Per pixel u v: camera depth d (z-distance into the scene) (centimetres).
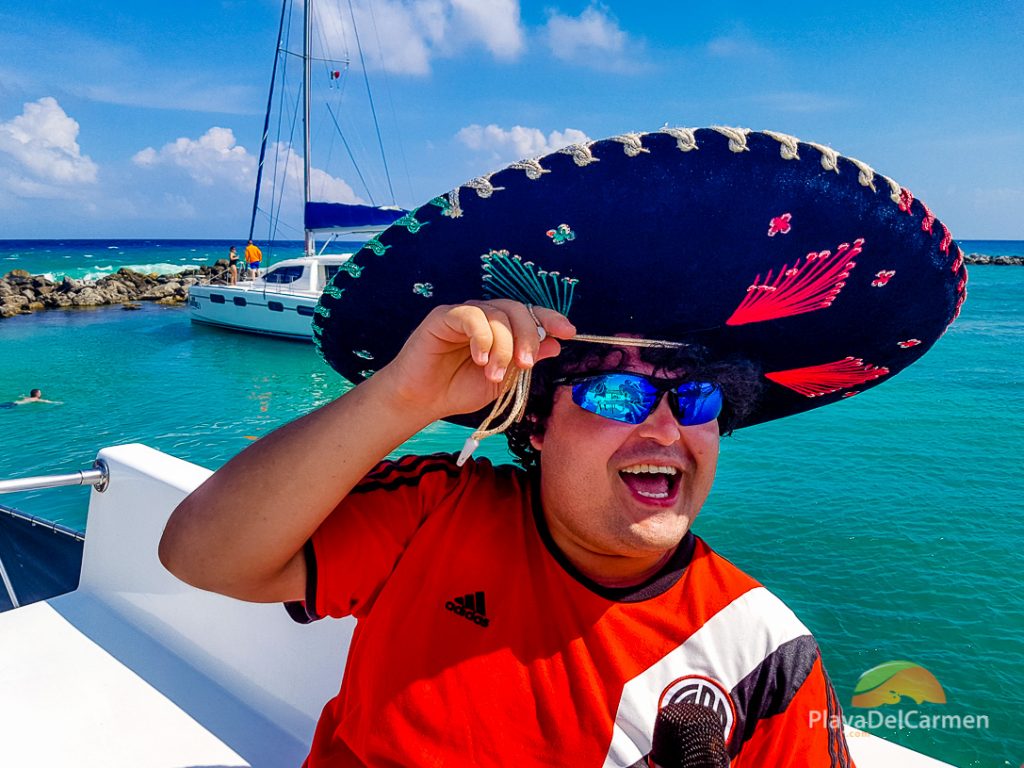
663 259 121
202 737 216
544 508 136
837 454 1020
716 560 137
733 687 124
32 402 1534
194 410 1462
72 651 252
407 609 135
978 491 859
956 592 614
